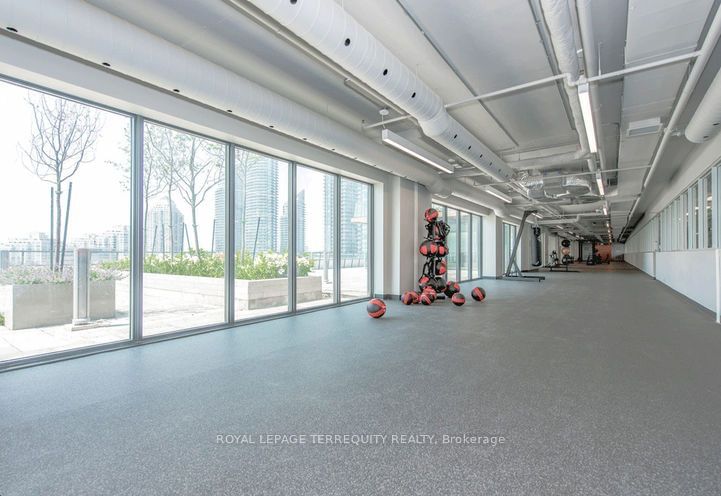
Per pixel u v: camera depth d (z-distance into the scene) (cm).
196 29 337
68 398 259
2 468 175
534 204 1128
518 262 1650
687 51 328
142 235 409
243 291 530
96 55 266
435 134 438
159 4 302
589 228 2189
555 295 839
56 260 363
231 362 341
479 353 368
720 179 558
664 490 157
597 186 798
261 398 259
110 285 400
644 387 276
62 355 351
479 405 245
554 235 2420
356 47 273
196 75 319
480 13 312
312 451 190
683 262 791
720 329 477
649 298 782
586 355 360
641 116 481
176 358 354
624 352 370
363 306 685
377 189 763
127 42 273
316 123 441
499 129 587
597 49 373
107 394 266
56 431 212
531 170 795
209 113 431
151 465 178
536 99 484
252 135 482
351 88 441
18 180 337
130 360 348
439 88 449
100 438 204
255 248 545
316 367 326
